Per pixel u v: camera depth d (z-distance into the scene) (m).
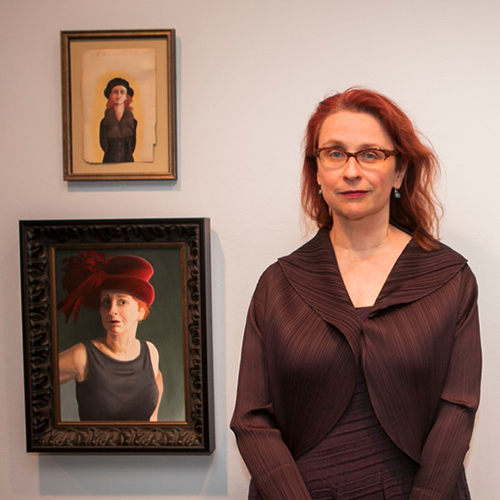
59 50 2.02
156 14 2.00
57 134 2.04
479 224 1.94
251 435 1.57
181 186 2.01
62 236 1.98
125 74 1.98
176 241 1.96
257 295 1.72
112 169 1.99
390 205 1.73
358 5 1.95
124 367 2.00
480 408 1.95
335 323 1.53
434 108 1.94
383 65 1.95
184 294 1.96
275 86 1.98
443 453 1.48
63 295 2.01
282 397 1.59
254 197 2.00
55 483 2.07
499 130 1.93
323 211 1.76
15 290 2.06
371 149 1.54
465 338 1.57
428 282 1.57
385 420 1.50
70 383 2.01
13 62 2.03
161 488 2.04
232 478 2.02
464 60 1.93
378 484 1.52
